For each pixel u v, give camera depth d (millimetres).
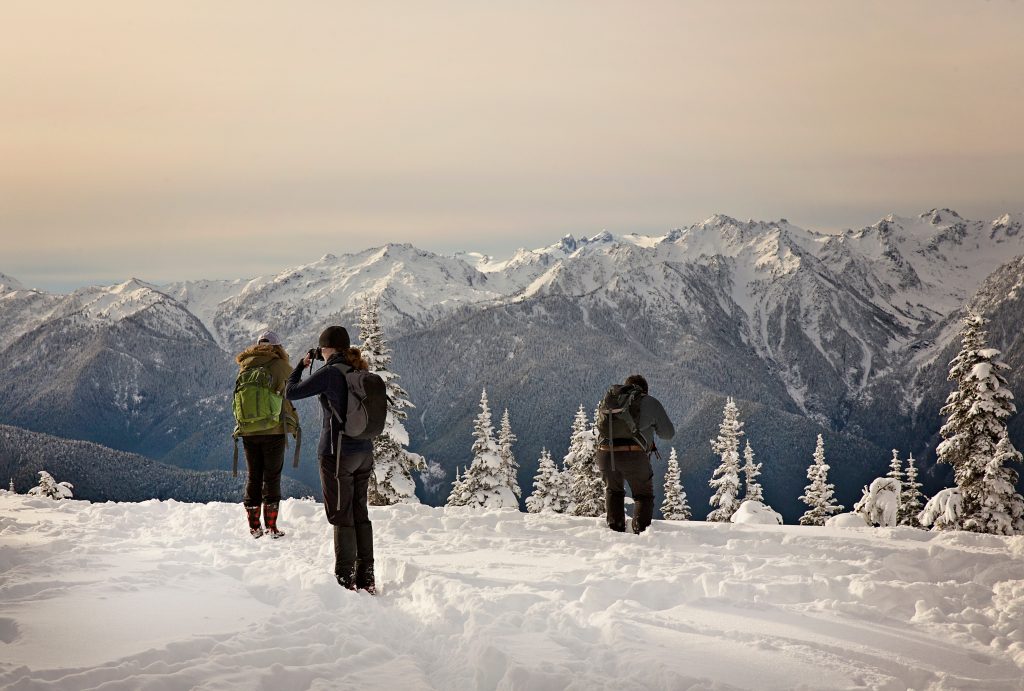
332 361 6941
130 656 4320
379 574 7379
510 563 7941
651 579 6621
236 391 9508
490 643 4625
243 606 5836
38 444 138125
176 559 7816
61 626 5055
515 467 47656
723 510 55969
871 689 4184
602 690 4047
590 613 5723
